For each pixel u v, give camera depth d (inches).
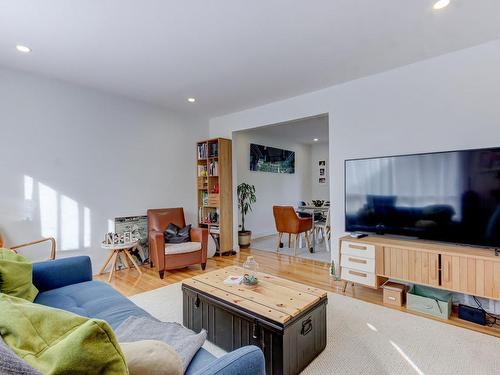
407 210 109.1
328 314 97.4
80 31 90.4
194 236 156.9
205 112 189.3
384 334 84.1
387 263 105.0
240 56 109.0
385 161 114.7
